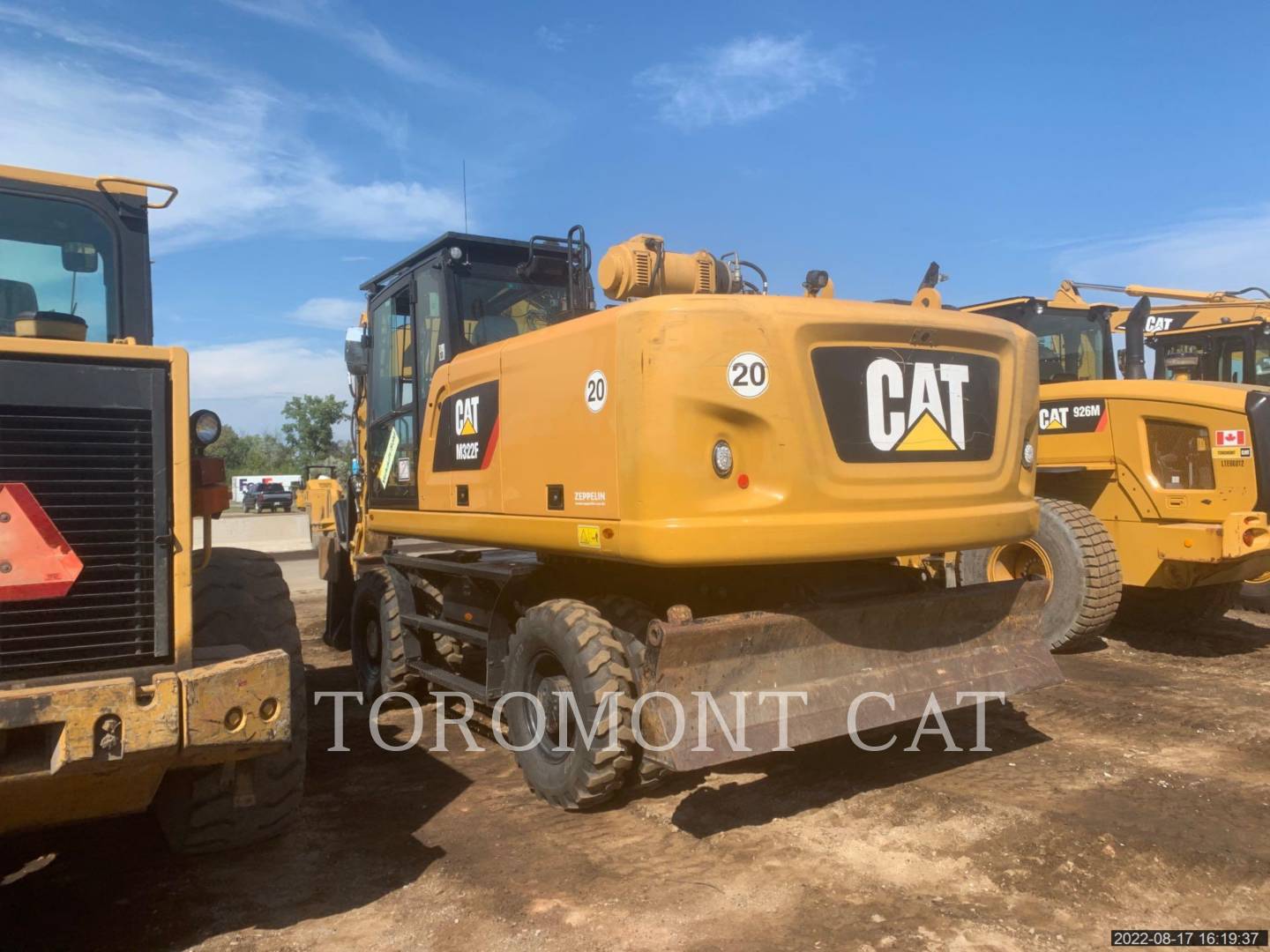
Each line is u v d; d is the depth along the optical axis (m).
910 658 4.41
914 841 3.75
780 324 3.76
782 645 4.02
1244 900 3.23
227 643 3.69
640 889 3.43
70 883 3.60
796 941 3.03
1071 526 6.66
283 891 3.50
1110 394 7.00
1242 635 7.64
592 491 4.01
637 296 4.86
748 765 4.73
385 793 4.54
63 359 2.88
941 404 4.18
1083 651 7.06
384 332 6.42
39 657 2.83
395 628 5.98
